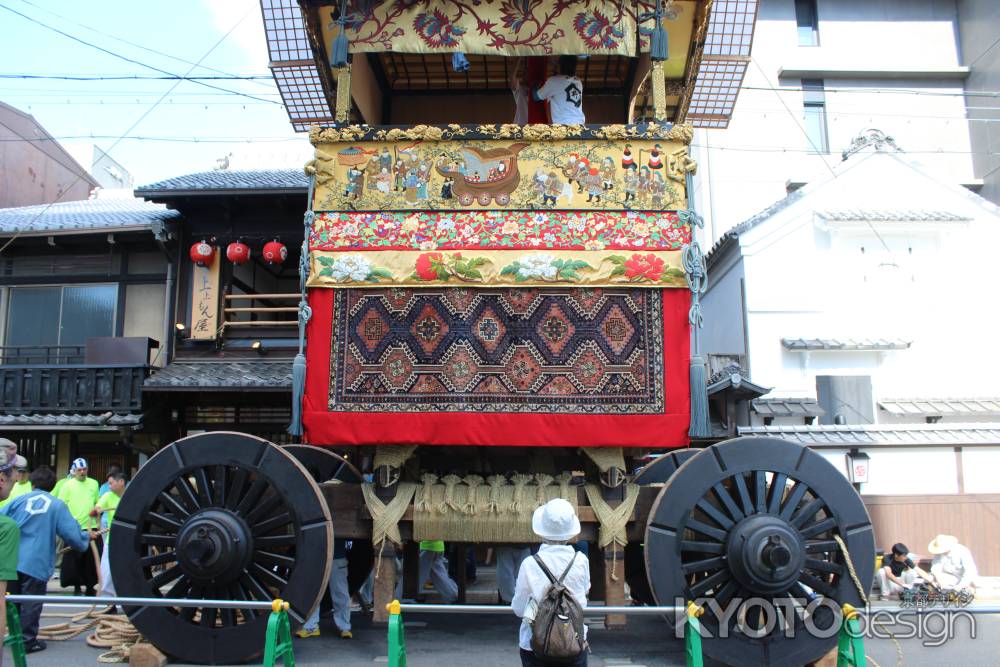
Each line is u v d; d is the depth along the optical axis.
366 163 6.61
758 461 5.95
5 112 20.28
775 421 14.52
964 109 22.62
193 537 5.76
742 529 5.75
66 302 15.03
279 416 13.98
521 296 6.34
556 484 6.42
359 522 6.46
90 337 14.61
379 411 6.21
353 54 7.33
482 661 6.18
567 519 4.12
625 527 6.25
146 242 14.80
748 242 15.56
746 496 5.91
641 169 6.52
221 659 5.84
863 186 15.87
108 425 13.12
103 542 9.24
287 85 8.27
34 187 21.27
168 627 5.91
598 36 6.88
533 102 8.20
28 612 6.65
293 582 5.89
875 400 15.02
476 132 6.59
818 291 15.43
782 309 15.37
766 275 15.50
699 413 6.05
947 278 15.53
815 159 22.03
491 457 6.83
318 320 6.38
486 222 6.45
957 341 15.35
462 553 7.88
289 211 14.20
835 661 5.85
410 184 6.56
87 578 9.72
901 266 15.56
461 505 6.19
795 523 5.90
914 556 11.87
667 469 7.37
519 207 6.47
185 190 13.57
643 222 6.43
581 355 6.24
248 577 5.92
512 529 6.15
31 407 13.55
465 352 6.27
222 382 12.95
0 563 3.84
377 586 6.15
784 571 5.60
